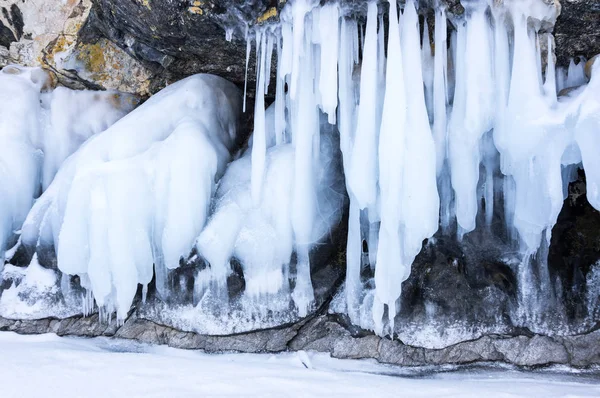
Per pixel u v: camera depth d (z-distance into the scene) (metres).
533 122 4.13
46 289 5.52
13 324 5.46
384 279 4.41
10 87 5.90
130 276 4.94
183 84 5.71
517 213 4.37
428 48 4.53
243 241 5.11
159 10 4.83
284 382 3.98
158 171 5.05
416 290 5.09
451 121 4.38
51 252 5.55
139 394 3.58
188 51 5.40
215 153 5.27
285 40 4.45
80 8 5.58
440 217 5.03
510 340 4.82
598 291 4.80
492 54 4.21
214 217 5.15
